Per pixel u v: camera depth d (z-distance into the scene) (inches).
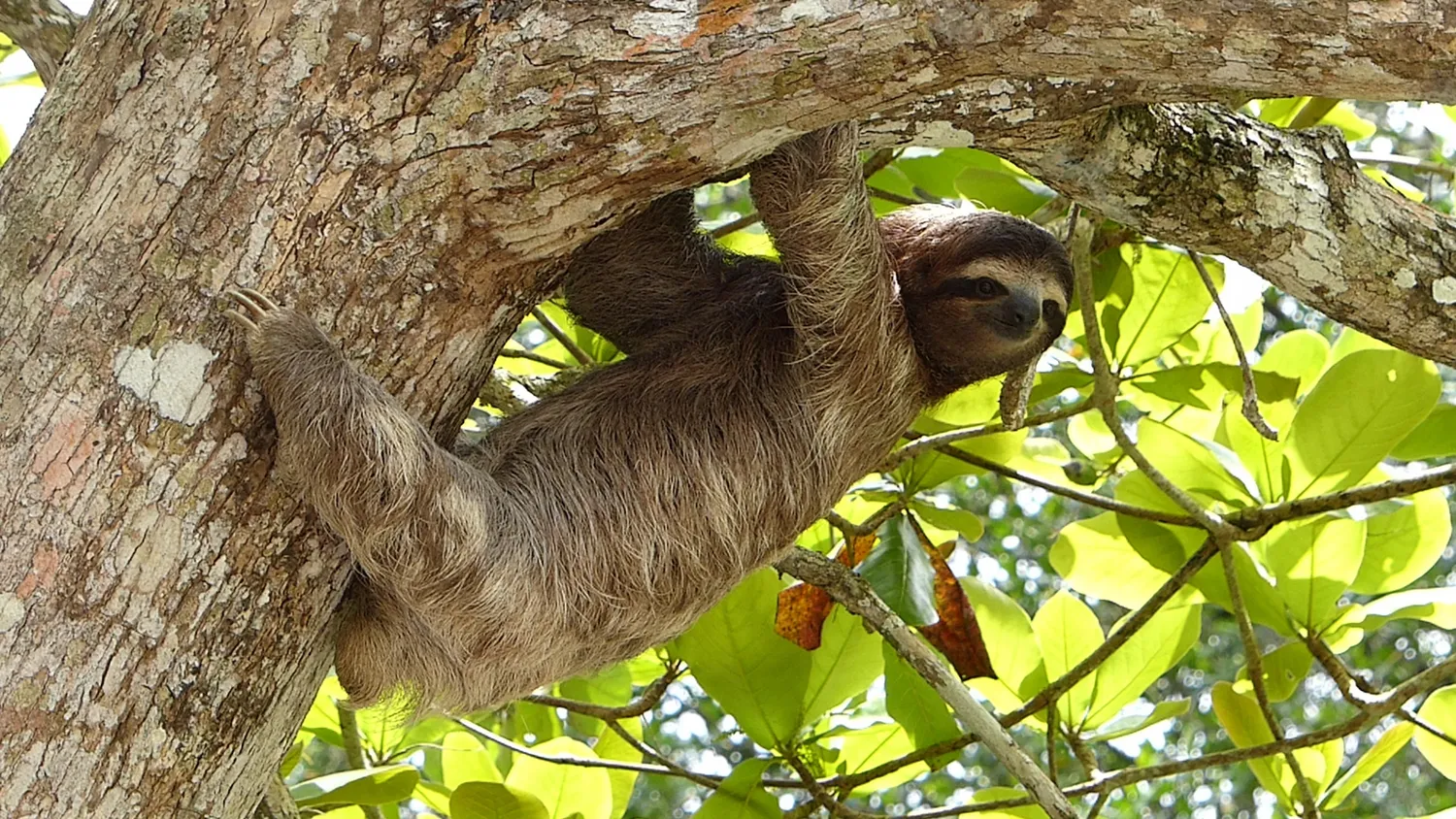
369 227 266.2
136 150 259.3
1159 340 493.7
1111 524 510.9
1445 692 469.7
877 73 264.1
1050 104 316.2
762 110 267.3
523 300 293.3
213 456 263.0
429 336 282.2
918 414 440.8
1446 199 923.4
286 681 284.5
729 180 345.7
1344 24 249.1
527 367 589.0
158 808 261.7
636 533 365.1
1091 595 518.3
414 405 287.9
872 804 1120.8
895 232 433.4
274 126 259.0
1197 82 265.0
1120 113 332.5
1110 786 444.8
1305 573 474.3
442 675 350.0
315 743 956.6
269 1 259.3
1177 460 491.5
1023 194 498.0
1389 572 494.0
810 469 382.6
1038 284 411.5
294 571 280.1
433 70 259.0
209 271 259.8
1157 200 345.7
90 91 264.5
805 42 259.8
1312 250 354.3
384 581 313.0
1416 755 1194.0
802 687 449.1
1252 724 472.7
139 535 255.8
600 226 281.7
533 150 263.4
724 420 382.0
